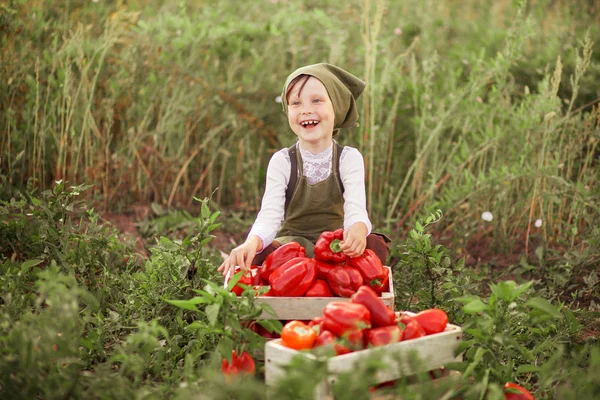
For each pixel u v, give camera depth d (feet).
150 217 16.35
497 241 15.38
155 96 17.66
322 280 9.51
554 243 15.12
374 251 10.83
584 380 7.89
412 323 8.25
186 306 8.35
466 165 17.30
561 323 10.02
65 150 15.72
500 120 16.57
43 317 7.83
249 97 18.37
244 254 9.86
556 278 12.78
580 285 12.97
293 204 11.15
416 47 20.18
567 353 9.66
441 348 8.25
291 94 10.75
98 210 16.26
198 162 18.19
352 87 11.57
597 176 14.99
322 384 7.17
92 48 16.94
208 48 18.80
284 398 6.78
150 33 18.28
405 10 23.27
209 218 10.80
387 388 7.57
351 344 7.73
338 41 17.65
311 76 10.66
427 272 10.91
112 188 16.88
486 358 8.15
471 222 15.66
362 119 16.16
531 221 15.72
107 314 10.83
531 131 15.07
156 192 17.15
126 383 7.95
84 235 11.75
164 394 7.97
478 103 16.21
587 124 15.28
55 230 11.49
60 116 16.55
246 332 8.33
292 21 19.36
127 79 17.17
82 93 16.63
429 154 17.01
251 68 18.94
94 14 19.21
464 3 27.04
